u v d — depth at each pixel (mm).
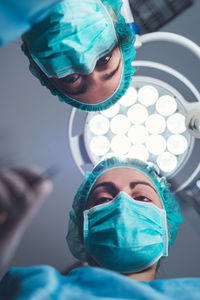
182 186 1459
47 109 1775
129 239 1143
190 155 1446
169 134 1468
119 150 1484
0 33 563
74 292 717
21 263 1798
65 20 1062
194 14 1617
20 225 475
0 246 470
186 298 753
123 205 1208
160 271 1652
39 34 1092
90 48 1123
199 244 1666
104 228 1177
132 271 1170
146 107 1482
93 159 1496
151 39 1352
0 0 462
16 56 1753
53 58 1122
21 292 673
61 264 1795
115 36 1196
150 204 1249
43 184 490
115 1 1225
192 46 1339
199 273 1653
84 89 1251
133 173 1336
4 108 1780
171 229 1330
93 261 1239
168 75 1469
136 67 1484
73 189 1804
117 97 1387
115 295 709
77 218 1348
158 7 1608
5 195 474
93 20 1103
